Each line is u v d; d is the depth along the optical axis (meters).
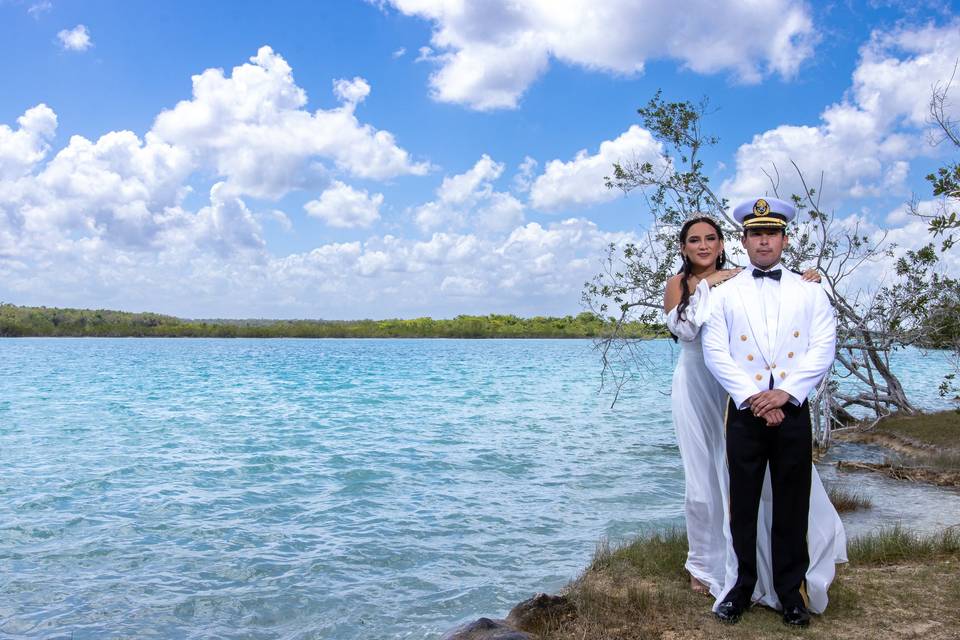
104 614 6.20
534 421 19.50
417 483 11.45
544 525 8.88
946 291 14.05
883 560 5.79
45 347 110.38
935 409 22.27
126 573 7.23
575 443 15.55
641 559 5.73
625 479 11.71
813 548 4.30
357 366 53.06
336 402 25.17
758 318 4.31
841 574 5.27
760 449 4.23
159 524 9.02
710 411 4.69
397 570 7.27
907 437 15.22
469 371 46.31
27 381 36.00
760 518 4.40
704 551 4.78
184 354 80.25
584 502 10.10
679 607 4.55
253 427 18.33
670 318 4.64
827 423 14.89
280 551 7.91
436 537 8.41
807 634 4.07
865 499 9.60
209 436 16.73
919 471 11.69
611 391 30.20
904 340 14.73
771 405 4.07
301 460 13.48
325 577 7.08
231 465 13.02
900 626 4.18
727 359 4.29
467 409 22.73
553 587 6.68
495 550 7.88
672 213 15.27
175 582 6.97
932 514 8.87
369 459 13.60
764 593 4.43
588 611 4.58
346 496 10.54
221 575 7.16
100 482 11.53
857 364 16.83
